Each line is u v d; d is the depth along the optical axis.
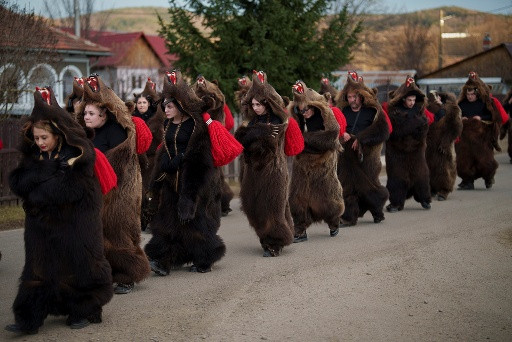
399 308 6.35
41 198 5.45
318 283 7.20
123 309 6.34
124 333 5.69
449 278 7.37
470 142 14.36
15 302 5.55
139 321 6.00
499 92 39.03
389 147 11.79
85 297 5.73
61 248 5.55
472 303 6.50
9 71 13.36
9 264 8.23
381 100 23.94
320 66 15.36
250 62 14.66
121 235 6.73
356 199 10.47
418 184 11.80
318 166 9.28
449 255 8.41
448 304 6.47
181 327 5.85
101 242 5.78
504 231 9.84
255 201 8.30
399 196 11.79
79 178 5.56
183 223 7.46
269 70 14.60
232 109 14.96
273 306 6.43
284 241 8.38
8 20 12.83
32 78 13.74
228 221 11.33
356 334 5.67
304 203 9.34
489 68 41.94
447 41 80.06
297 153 8.44
